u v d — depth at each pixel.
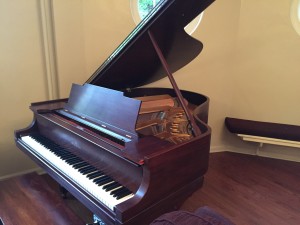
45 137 1.93
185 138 1.49
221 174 2.82
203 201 2.34
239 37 3.06
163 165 1.18
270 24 2.92
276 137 2.96
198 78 3.13
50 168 1.56
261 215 2.16
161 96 2.62
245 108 3.24
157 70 2.32
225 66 3.15
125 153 1.20
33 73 2.52
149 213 1.17
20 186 1.71
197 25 2.94
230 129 3.17
